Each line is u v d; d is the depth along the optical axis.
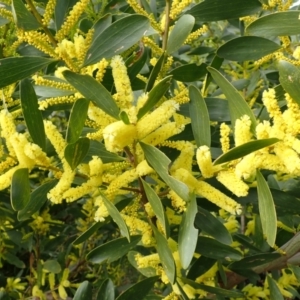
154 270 0.89
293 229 0.98
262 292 1.05
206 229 0.80
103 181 0.72
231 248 0.81
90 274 1.48
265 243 1.02
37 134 0.69
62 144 0.70
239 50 0.79
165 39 0.84
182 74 0.84
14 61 0.70
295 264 0.91
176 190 0.63
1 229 1.28
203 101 0.71
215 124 1.00
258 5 0.84
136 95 0.89
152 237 0.78
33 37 0.69
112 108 0.66
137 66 0.84
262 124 0.61
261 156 0.62
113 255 0.83
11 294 1.30
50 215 1.36
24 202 0.66
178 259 0.79
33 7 0.69
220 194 0.69
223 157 0.61
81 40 0.79
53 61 0.71
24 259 1.58
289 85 0.60
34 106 0.69
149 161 0.65
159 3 1.19
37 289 1.24
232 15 0.85
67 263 1.41
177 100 0.81
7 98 0.87
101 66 0.71
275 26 0.76
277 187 0.99
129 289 0.80
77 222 1.48
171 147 0.79
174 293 0.84
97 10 1.15
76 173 0.73
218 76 0.66
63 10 0.80
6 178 0.67
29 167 0.67
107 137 0.63
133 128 0.64
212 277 0.92
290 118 0.60
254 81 1.12
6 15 0.76
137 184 0.89
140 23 0.71
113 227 1.34
